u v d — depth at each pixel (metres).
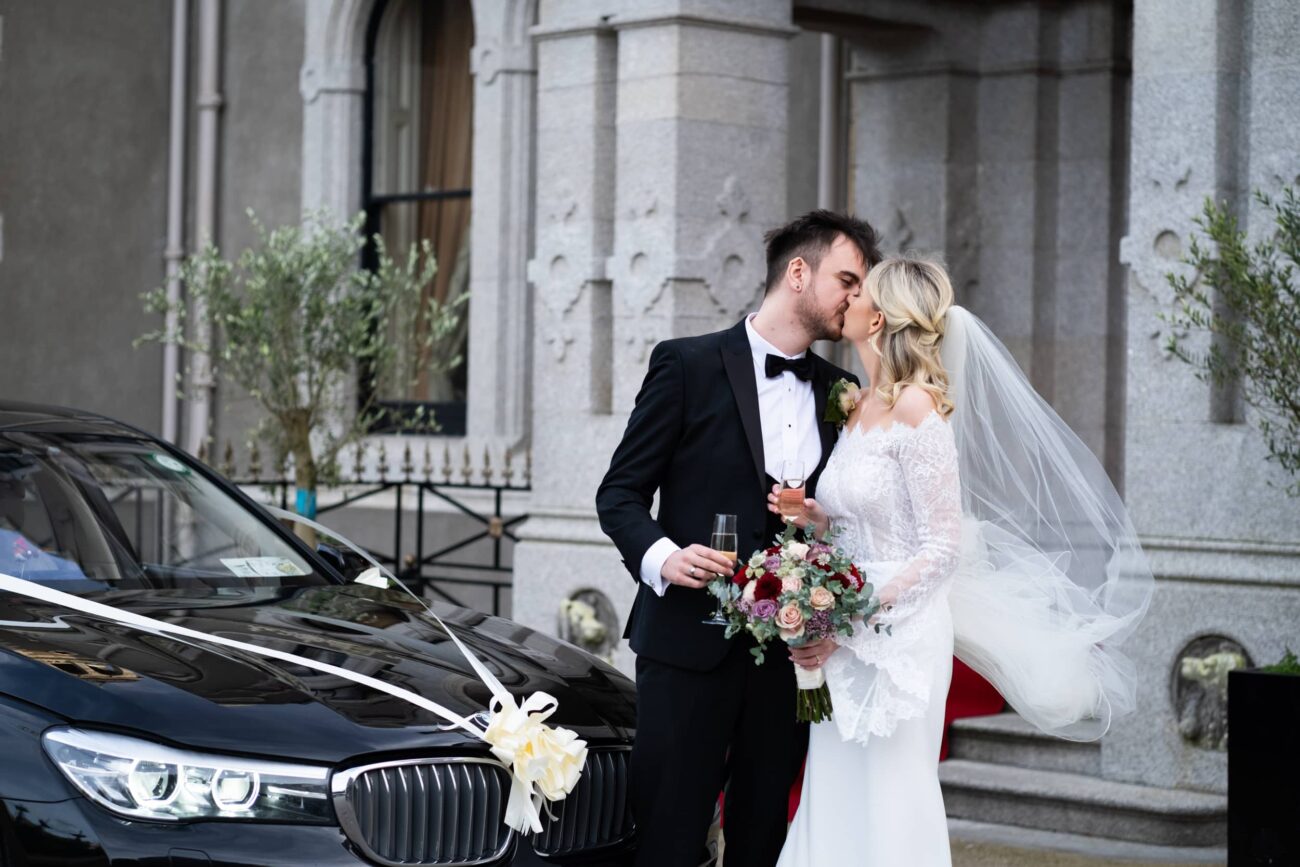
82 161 16.83
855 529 5.34
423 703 5.04
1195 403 8.05
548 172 9.98
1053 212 11.24
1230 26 8.05
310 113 15.27
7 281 16.91
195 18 16.41
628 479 5.48
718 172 9.45
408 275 11.88
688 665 5.36
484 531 13.71
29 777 4.57
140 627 5.24
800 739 5.56
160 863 4.49
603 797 5.41
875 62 11.59
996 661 5.65
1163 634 8.06
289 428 11.11
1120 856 7.64
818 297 5.47
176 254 16.36
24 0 16.95
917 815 5.27
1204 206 7.59
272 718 4.75
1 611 5.22
